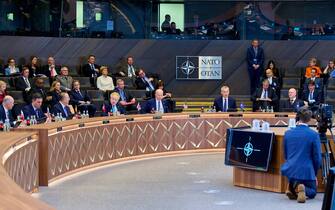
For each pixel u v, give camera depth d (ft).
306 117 29.81
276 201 30.27
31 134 31.78
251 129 34.17
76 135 38.52
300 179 29.45
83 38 66.64
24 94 53.01
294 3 68.03
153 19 68.39
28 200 12.71
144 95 58.18
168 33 68.33
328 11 67.56
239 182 34.27
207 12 68.39
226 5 68.44
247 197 31.37
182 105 65.87
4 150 24.68
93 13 66.95
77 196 31.37
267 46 68.03
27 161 30.35
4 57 64.28
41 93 52.08
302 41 67.87
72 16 66.28
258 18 68.33
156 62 67.92
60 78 56.08
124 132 44.24
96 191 32.78
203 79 67.92
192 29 68.39
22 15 64.64
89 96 55.26
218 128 49.08
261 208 28.63
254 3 68.28
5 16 64.18
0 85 48.08
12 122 39.42
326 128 31.58
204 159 45.57
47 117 41.24
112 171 39.75
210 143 49.14
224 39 68.39
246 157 33.14
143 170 40.32
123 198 30.94
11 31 64.59
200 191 32.99
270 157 32.37
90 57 61.05
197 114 48.67
